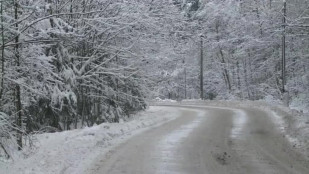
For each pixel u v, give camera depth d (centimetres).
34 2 1530
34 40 1391
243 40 5078
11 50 1352
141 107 2862
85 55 2186
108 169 1018
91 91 2269
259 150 1298
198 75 6562
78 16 2075
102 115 2389
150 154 1222
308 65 3616
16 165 1041
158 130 1870
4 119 1156
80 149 1272
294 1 3800
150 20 2292
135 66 2462
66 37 1834
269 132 1750
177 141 1491
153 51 2616
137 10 2252
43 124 1981
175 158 1158
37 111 1928
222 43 5541
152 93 2722
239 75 5631
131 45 2302
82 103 2197
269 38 4366
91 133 1553
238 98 5550
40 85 1619
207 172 985
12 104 1416
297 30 3622
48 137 1487
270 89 4553
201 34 5356
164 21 2517
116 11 2194
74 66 2055
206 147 1353
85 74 2119
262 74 5047
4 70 1296
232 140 1519
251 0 5009
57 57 1955
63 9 2025
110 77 2362
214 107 3878
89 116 2272
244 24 4878
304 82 3641
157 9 2408
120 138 1585
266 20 4347
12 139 1173
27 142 1395
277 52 4469
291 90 3759
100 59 2306
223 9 5441
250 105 3725
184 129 1898
